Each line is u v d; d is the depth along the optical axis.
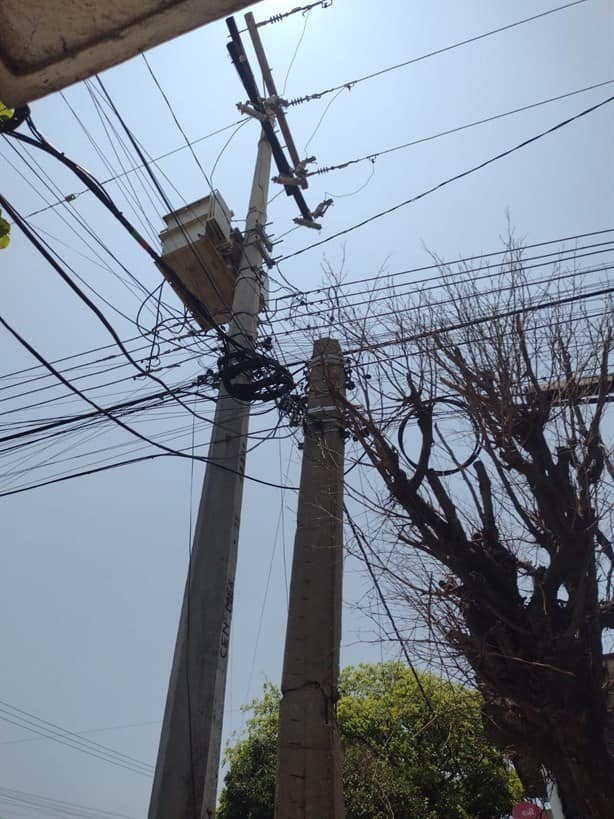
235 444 7.11
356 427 6.48
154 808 5.16
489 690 5.47
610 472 5.76
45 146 4.96
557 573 5.26
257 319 8.49
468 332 6.66
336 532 6.66
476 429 6.25
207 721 5.52
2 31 2.25
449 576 5.88
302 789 5.30
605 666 5.22
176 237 9.22
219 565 6.33
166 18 2.22
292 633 6.15
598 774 4.72
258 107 10.49
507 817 13.93
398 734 14.04
